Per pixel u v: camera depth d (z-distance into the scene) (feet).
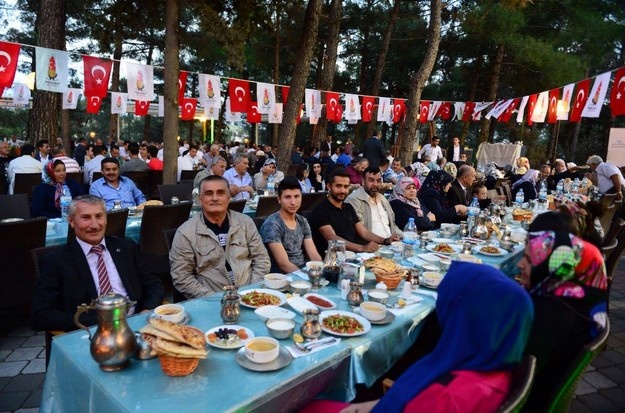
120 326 4.80
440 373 3.70
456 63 72.49
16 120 106.73
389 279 7.99
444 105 37.17
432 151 38.73
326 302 7.19
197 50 59.06
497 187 25.95
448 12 50.60
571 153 71.05
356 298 7.07
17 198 14.57
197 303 7.05
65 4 24.76
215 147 32.30
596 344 4.69
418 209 15.70
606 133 71.77
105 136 130.31
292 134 28.14
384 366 6.30
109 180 16.01
